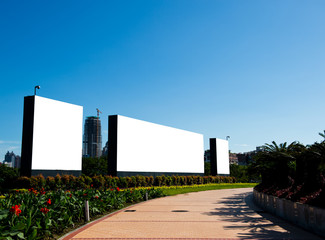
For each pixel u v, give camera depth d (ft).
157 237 29.66
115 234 31.12
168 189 98.37
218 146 159.94
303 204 34.60
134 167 98.78
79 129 84.43
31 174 70.28
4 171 109.40
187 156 131.54
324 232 29.53
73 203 37.93
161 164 113.50
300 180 45.96
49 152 75.15
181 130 128.57
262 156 62.69
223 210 51.19
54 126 77.00
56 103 78.02
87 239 28.91
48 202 32.09
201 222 38.63
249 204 61.31
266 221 39.55
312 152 40.11
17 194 40.24
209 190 107.14
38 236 28.25
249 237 29.58
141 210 50.60
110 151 92.84
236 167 202.49
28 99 73.20
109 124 94.17
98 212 45.24
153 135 109.91
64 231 32.40
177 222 38.58
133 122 99.81
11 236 24.84
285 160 55.42
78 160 83.35
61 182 70.90
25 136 72.28
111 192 53.78
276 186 54.70
